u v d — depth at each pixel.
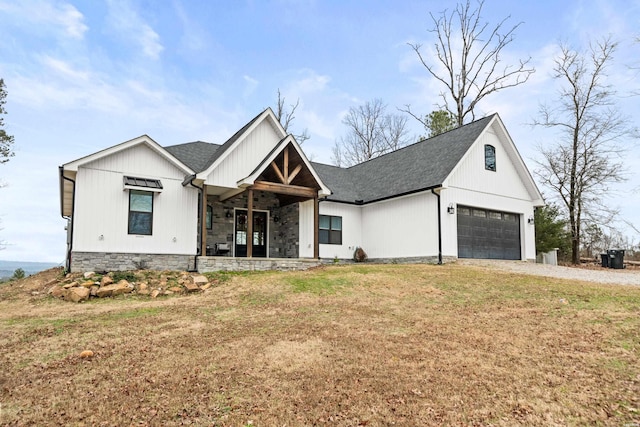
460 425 4.17
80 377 5.42
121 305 10.40
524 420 4.26
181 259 15.09
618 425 4.13
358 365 5.80
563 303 9.47
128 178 14.28
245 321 8.47
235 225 18.11
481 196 18.62
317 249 17.23
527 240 20.41
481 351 6.34
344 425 4.19
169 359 6.08
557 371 5.48
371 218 20.27
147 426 4.15
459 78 31.20
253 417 4.35
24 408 4.53
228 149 15.87
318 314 9.02
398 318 8.59
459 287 11.81
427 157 19.77
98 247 13.64
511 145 19.83
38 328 7.94
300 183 17.70
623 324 7.45
